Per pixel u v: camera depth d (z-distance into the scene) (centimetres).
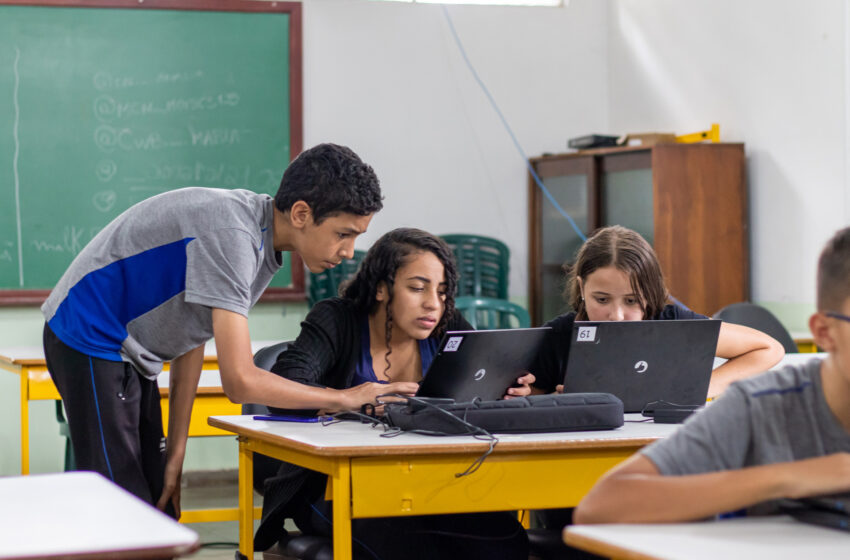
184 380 216
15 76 443
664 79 487
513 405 177
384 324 216
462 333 183
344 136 487
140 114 458
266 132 473
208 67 465
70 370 190
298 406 188
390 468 163
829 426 112
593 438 170
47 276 449
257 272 192
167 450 215
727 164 430
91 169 453
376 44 491
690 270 429
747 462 114
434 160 499
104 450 189
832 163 389
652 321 194
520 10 511
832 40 387
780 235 419
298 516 208
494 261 496
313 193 184
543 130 515
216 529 366
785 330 337
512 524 208
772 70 419
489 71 507
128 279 189
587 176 463
